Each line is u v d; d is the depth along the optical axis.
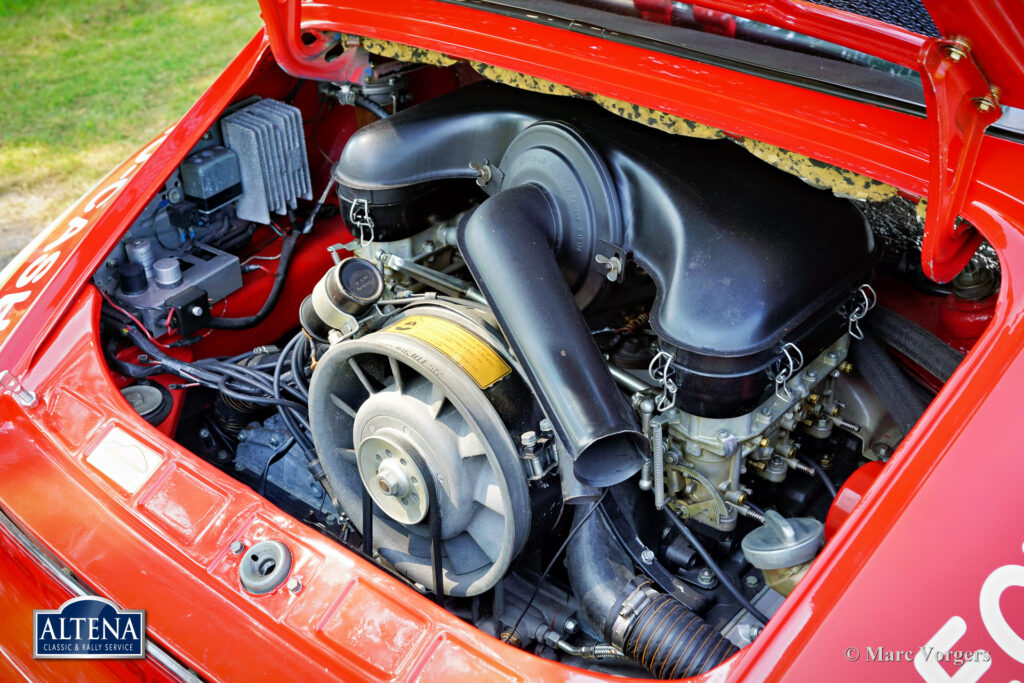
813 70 1.79
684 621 1.80
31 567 2.11
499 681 1.61
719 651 1.76
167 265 2.64
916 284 2.40
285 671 1.74
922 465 1.46
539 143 2.10
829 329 1.95
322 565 1.85
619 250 1.97
